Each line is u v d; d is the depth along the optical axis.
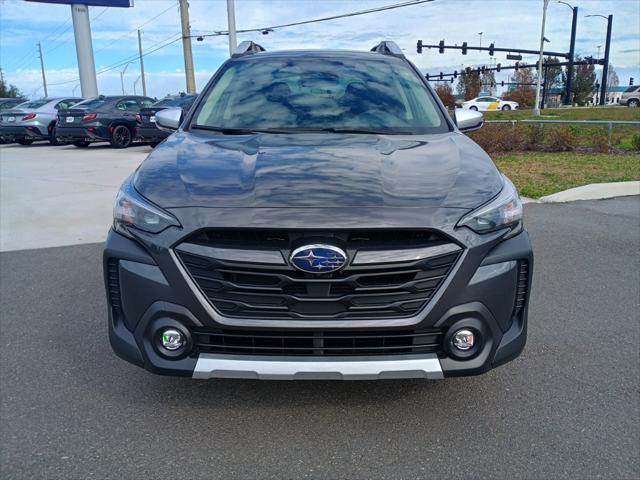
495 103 48.78
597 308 4.36
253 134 3.48
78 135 16.64
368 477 2.46
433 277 2.50
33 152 16.45
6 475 2.46
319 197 2.53
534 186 9.01
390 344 2.56
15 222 7.28
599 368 3.42
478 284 2.53
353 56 4.42
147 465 2.53
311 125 3.60
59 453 2.61
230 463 2.55
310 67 4.18
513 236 2.71
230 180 2.69
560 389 3.18
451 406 3.00
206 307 2.48
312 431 2.79
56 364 3.47
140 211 2.60
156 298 2.53
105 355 3.60
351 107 3.77
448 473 2.48
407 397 3.08
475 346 2.58
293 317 2.47
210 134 3.51
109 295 2.76
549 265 5.41
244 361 2.52
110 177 10.90
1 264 5.54
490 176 2.88
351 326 2.46
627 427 2.82
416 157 3.01
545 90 75.25
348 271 2.44
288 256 2.42
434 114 3.85
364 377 2.51
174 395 3.11
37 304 4.46
